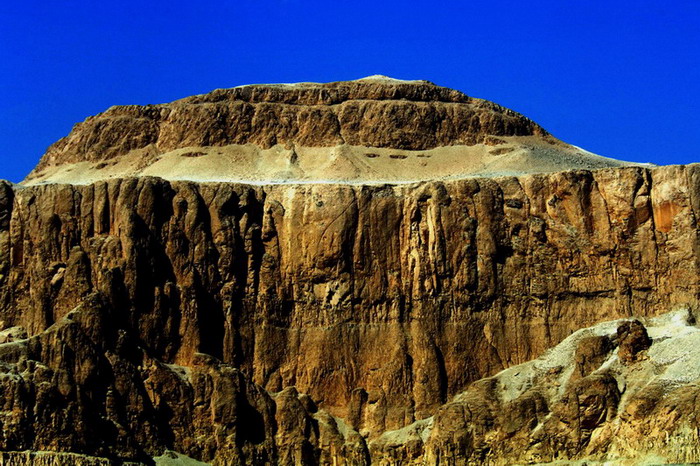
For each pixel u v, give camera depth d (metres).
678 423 193.00
